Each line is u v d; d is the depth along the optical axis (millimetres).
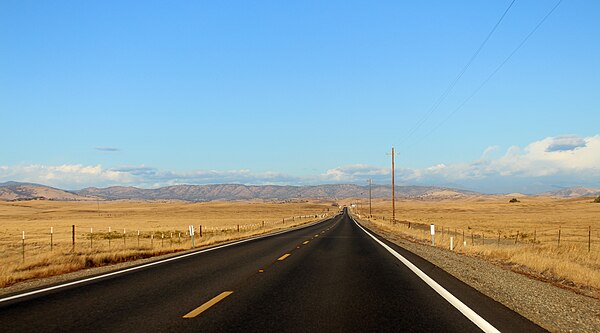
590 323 8797
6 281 13727
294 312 9180
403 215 132375
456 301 10422
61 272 16547
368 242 32156
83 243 36688
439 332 7688
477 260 21266
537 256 20594
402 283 13164
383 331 7723
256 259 20094
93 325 8109
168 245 29531
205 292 11562
